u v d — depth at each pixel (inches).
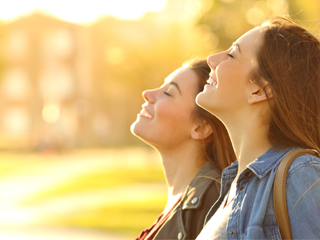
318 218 53.2
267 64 61.2
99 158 1435.8
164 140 90.7
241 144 63.9
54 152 1630.2
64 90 2068.2
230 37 464.1
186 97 90.1
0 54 1379.2
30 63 2048.5
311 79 61.3
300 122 60.2
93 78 2057.1
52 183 812.0
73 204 565.6
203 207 80.0
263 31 63.5
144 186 716.0
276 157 58.4
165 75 918.4
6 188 762.2
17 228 426.6
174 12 870.4
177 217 82.0
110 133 1998.0
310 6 346.3
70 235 384.5
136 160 1305.4
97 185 741.9
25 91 2054.6
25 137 1959.9
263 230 55.0
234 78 63.1
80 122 2057.1
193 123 89.7
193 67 93.6
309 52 62.1
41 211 531.5
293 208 54.1
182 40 876.6
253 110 62.6
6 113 2057.1
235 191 62.8
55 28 2062.0
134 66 933.8
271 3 424.8
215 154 88.0
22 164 1202.6
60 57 2062.0
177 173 91.7
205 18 473.7
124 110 1982.0
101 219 439.5
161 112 90.4
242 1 458.0
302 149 58.4
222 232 59.0
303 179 54.8
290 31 63.4
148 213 455.2
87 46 2060.8
